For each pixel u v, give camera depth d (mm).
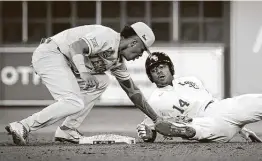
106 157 16266
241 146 18641
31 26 48375
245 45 47344
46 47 19109
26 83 47094
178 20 48031
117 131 28016
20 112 42906
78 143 20297
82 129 29422
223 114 19141
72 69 19625
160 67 19953
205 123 19031
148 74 20281
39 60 19047
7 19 48219
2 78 47219
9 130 19219
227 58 47625
